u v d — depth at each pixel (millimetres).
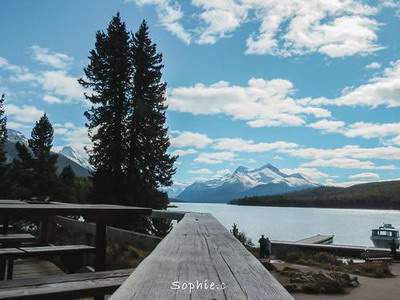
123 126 29953
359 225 123438
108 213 5270
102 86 30781
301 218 164750
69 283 3395
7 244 6824
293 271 13227
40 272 7023
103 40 31062
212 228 3551
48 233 8844
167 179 29719
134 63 31188
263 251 19656
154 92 31047
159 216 6855
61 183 31469
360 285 12609
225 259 2045
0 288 3158
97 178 28812
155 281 1544
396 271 18844
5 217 7777
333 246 31469
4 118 30750
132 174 28969
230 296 1352
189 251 2246
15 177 29188
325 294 11023
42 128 38750
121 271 3939
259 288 1472
